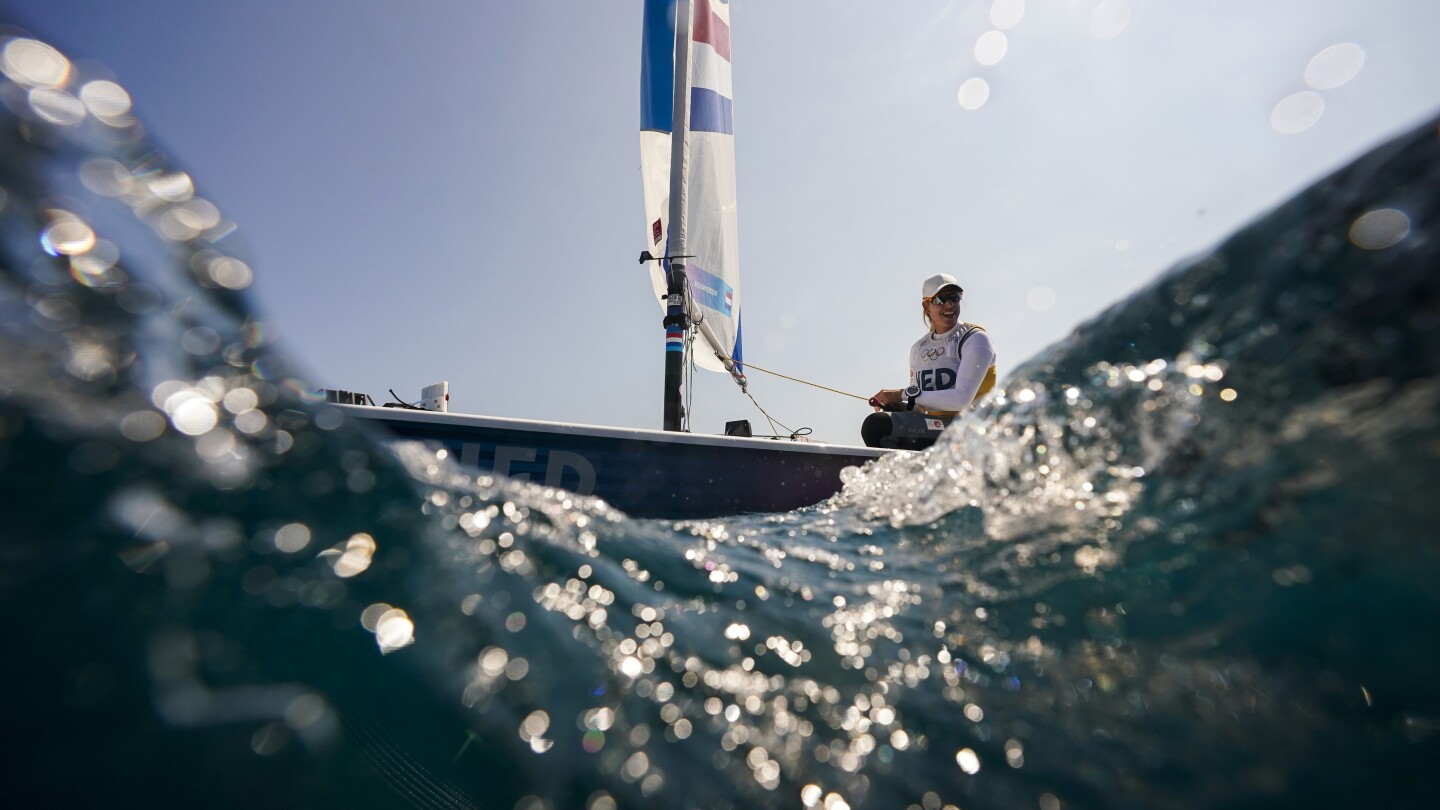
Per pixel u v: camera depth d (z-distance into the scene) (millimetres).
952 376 3918
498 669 641
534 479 2756
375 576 656
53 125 633
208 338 677
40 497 481
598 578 915
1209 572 794
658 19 5992
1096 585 881
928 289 4059
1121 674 706
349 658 555
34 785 386
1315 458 775
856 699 721
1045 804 555
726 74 6758
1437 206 788
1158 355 1133
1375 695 580
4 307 535
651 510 2926
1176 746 594
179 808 411
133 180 680
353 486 751
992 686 735
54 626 440
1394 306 776
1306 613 673
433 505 862
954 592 990
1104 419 1182
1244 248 1089
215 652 491
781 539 1376
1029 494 1275
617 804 538
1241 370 950
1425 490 650
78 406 537
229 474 612
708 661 770
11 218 563
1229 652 681
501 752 555
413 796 487
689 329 4766
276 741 468
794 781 587
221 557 549
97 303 589
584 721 617
